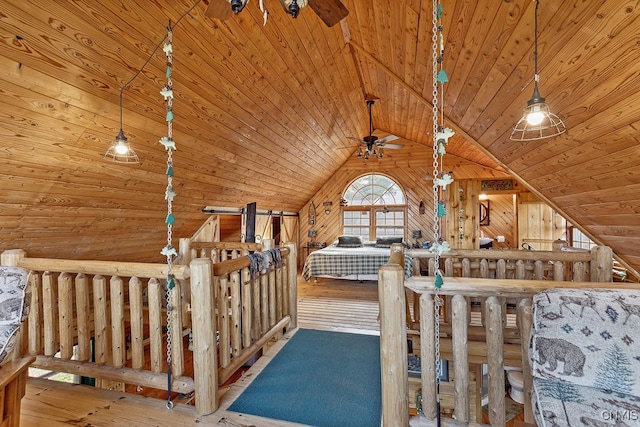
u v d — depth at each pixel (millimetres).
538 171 2914
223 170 3680
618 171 2057
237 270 2189
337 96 3902
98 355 2051
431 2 1818
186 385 1827
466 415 1396
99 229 2906
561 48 1581
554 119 2059
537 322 1218
